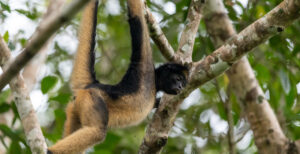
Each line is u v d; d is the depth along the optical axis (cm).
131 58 1237
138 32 1190
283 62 1450
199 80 1102
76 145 1081
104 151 1390
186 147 1666
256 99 1338
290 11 1012
